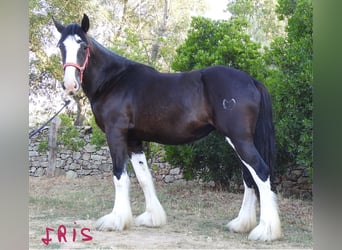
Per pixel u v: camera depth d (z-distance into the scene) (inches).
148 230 142.3
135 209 189.5
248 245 121.3
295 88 173.8
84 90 144.7
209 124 130.9
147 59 253.8
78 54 130.0
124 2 332.8
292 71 183.0
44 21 327.9
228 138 125.2
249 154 121.4
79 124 333.4
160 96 132.4
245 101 122.7
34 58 331.3
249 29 329.1
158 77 136.9
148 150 233.6
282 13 208.7
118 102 137.3
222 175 211.5
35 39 328.8
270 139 126.4
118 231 138.9
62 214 173.3
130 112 136.8
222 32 206.8
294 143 181.3
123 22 332.5
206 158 208.4
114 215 140.3
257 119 126.6
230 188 222.5
